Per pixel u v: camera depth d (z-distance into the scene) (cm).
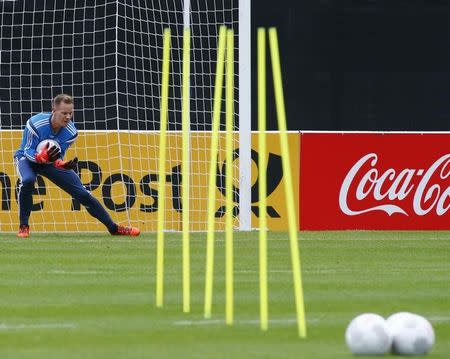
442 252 4603
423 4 7575
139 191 5606
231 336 2519
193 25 7006
